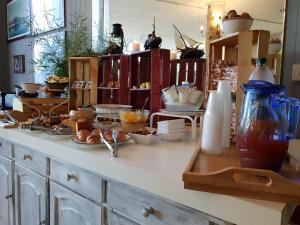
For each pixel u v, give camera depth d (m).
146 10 2.18
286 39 1.42
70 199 1.11
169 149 1.06
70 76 2.00
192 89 1.26
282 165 0.77
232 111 1.02
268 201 0.60
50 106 1.91
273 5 1.45
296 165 0.75
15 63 3.96
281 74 1.44
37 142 1.26
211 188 0.65
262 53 0.97
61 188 1.15
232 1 1.60
